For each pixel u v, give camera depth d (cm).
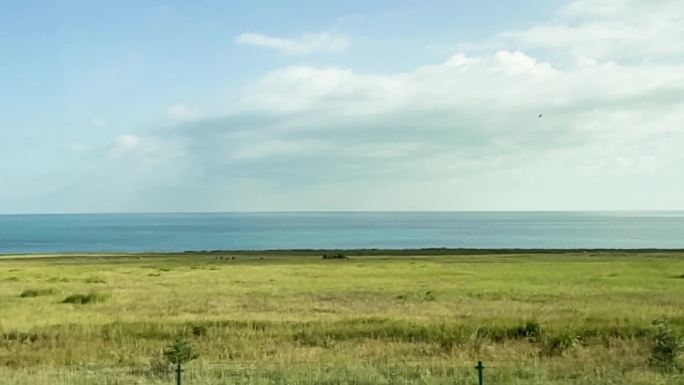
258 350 2491
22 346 2672
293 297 4784
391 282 6159
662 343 2173
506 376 1905
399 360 2242
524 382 1822
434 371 1998
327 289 5444
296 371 1988
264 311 3881
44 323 3241
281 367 2069
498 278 6562
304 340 2770
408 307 4091
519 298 4647
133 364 2247
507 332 2862
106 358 2386
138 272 7662
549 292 5081
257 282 6241
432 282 6134
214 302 4416
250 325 3138
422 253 12512
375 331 2906
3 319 3431
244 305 4234
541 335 2767
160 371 2069
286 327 3055
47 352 2497
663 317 3175
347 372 1961
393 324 3062
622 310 3772
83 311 3897
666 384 1802
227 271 7769
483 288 5475
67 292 5231
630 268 7725
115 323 3177
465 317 3397
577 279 6350
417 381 1852
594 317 3350
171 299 4631
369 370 1991
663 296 4747
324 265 8844
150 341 2742
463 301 4466
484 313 3662
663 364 2078
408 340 2769
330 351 2456
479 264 8769
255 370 2019
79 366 2217
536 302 4378
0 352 2533
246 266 8769
